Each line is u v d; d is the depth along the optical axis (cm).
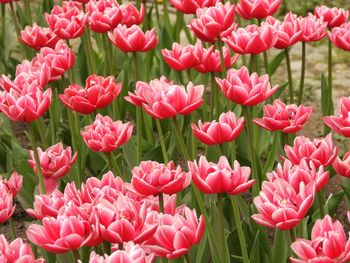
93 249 406
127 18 556
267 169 517
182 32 880
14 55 827
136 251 266
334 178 598
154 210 326
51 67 486
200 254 406
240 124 375
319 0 940
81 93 431
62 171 427
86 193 332
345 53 836
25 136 680
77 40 889
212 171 337
